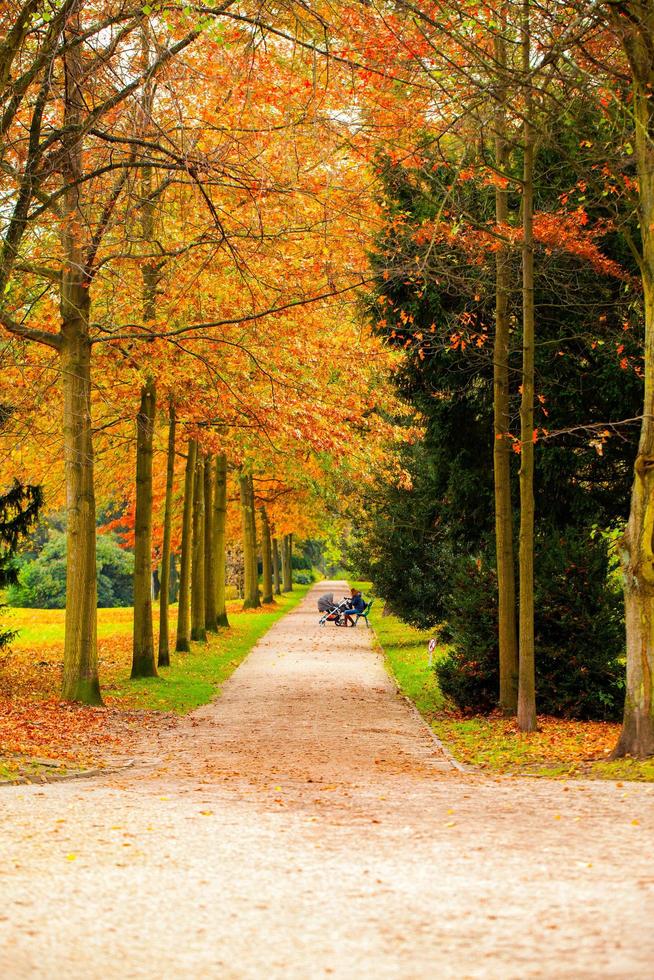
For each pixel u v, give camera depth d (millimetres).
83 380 18172
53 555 66375
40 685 21438
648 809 8445
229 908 5691
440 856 6910
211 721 17031
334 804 9242
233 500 52469
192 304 18562
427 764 12516
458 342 17047
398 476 30016
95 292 19062
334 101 14406
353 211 15852
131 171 16453
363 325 21203
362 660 28734
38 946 5008
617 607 16781
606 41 13094
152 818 8453
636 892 5746
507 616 16812
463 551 21672
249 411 19859
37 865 6633
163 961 4820
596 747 13164
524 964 4664
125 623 43688
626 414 17578
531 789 9977
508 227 15336
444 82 13406
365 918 5473
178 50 14125
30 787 10422
